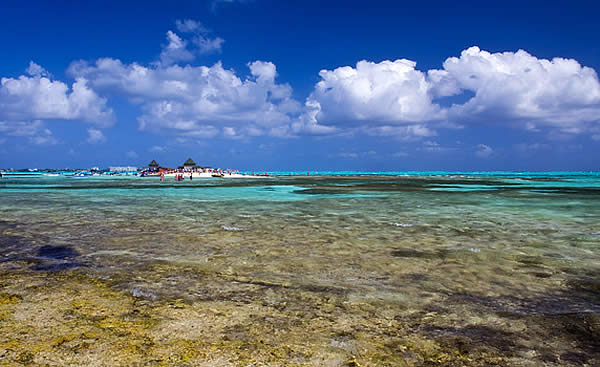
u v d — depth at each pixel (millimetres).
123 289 6133
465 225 14102
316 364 3740
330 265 8078
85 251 9328
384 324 4840
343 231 12617
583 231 12773
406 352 4070
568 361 3934
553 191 39062
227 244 10336
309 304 5551
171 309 5199
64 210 19141
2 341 4070
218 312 5121
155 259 8484
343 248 9859
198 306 5352
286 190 40438
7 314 4902
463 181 77375
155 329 4492
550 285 6699
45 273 7160
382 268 7848
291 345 4152
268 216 16734
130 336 4273
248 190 40438
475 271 7629
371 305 5559
